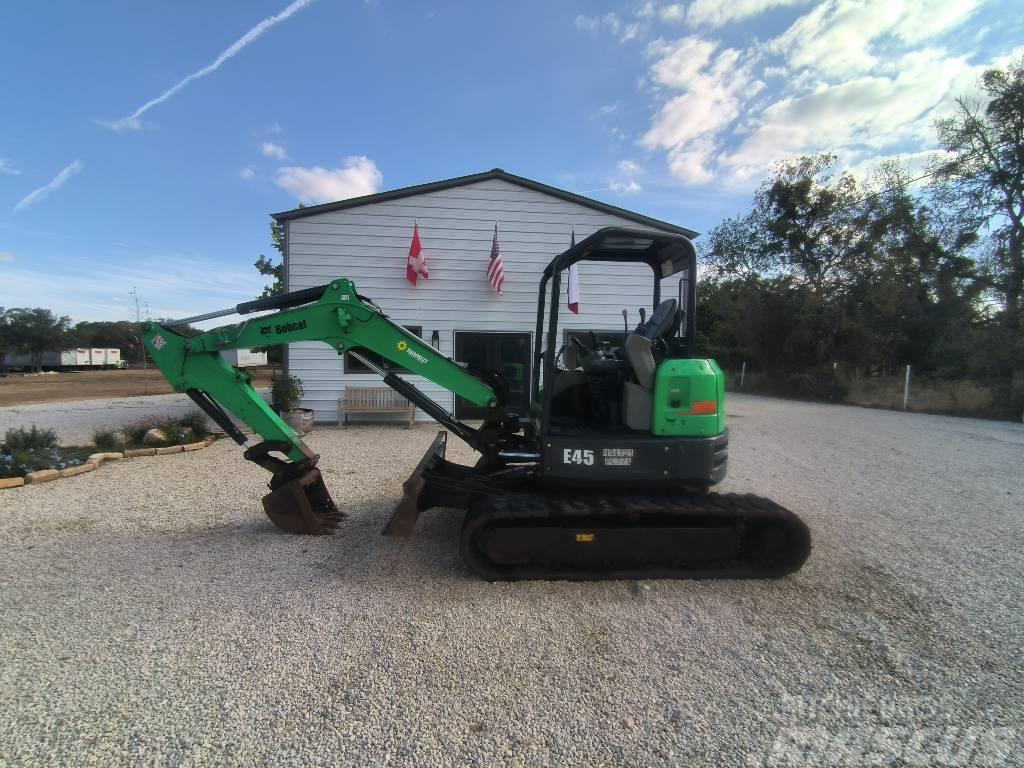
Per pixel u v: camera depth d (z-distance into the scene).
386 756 2.28
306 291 4.83
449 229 11.36
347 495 6.17
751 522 4.06
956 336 18.36
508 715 2.53
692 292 4.20
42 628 3.25
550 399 4.12
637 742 2.37
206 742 2.34
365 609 3.52
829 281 24.42
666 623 3.38
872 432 11.63
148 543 4.66
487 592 3.78
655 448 4.07
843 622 3.41
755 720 2.52
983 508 5.83
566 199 11.47
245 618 3.39
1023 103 17.44
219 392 4.84
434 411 4.88
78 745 2.31
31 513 5.45
